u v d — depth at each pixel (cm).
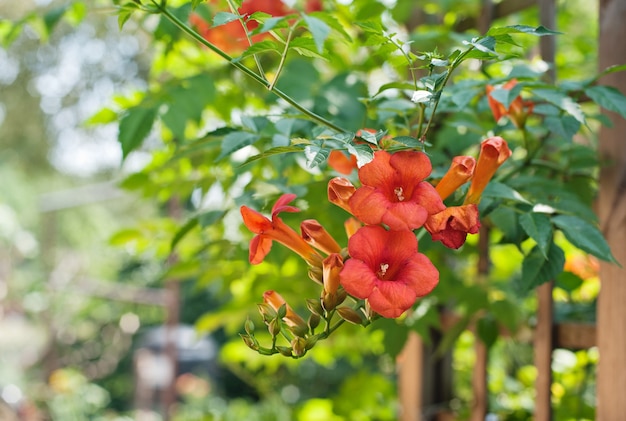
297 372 438
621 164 96
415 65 117
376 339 144
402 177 73
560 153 105
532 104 95
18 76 366
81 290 480
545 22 106
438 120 109
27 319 552
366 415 144
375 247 72
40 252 519
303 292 121
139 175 120
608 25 96
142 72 361
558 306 120
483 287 110
